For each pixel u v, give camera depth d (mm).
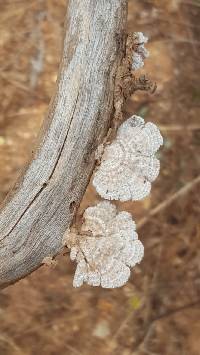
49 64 480
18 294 441
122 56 211
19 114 465
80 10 207
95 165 213
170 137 474
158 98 478
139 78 213
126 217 219
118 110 211
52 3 496
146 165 214
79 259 218
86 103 208
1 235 217
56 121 209
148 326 444
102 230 218
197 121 481
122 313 445
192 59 494
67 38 209
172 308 449
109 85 209
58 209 215
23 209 215
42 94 472
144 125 215
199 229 466
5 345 430
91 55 207
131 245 218
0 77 474
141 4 501
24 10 494
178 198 466
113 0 207
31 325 436
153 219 460
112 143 213
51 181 213
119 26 209
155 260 457
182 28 500
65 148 210
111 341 438
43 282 444
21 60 480
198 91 487
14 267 220
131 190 213
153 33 494
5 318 436
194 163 475
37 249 219
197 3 502
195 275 458
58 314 440
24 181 214
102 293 448
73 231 217
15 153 454
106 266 218
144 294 449
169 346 439
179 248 461
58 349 432
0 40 485
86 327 439
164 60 487
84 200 430
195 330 445
